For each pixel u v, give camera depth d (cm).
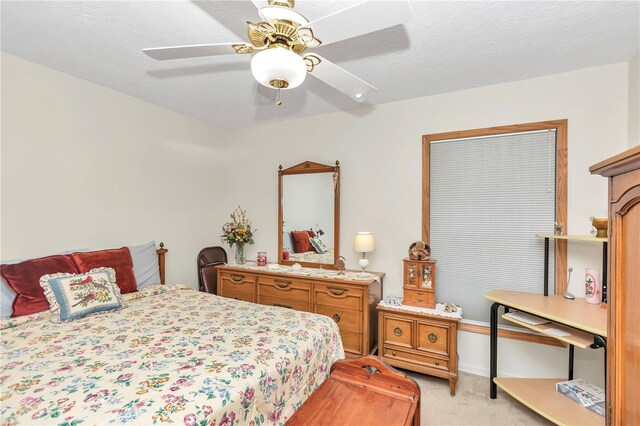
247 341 159
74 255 224
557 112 238
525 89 248
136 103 289
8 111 209
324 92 274
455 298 276
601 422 173
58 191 234
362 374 158
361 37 186
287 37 131
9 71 209
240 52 144
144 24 175
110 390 112
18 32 183
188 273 341
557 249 238
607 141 224
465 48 200
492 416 203
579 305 206
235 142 393
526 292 244
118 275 237
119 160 275
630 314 83
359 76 242
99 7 160
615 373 89
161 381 118
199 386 116
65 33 184
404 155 295
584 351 226
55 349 146
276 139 365
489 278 264
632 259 83
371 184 310
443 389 236
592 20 169
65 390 112
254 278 315
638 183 78
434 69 230
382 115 305
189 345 153
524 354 244
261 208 376
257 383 126
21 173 215
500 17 167
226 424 110
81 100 248
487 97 262
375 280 273
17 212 213
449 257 279
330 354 187
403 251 296
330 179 327
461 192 274
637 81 204
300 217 345
